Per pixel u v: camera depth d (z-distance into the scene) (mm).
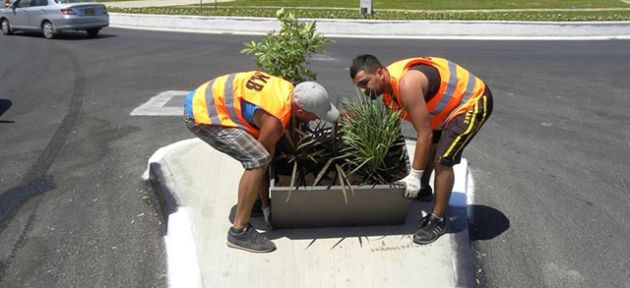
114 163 5352
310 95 3252
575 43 14742
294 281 3334
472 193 4676
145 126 6582
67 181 4945
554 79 9617
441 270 3447
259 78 3430
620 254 3734
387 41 15094
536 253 3748
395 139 3734
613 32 16219
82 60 11523
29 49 13344
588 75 9992
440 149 3564
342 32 16656
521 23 16188
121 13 19656
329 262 3512
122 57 11891
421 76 3363
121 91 8516
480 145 5941
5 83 9164
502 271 3547
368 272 3418
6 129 6520
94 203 4496
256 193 3490
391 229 3881
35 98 8062
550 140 6125
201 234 3824
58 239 3947
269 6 21984
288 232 3840
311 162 3887
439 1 23281
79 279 3475
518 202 4512
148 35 16422
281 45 4379
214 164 5031
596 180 4977
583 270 3555
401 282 3334
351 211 3777
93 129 6492
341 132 3795
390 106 3705
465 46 14055
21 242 3912
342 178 3590
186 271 3447
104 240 3924
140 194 4637
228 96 3389
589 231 4035
